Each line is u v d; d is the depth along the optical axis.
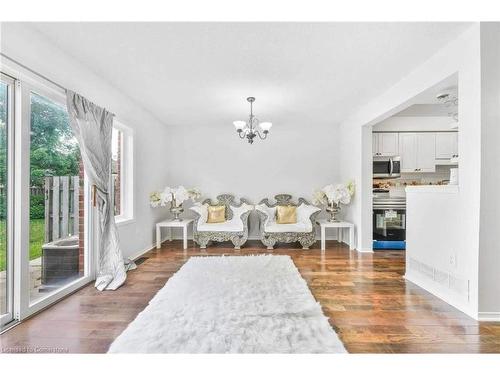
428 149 5.17
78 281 2.82
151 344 1.80
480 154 2.12
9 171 2.12
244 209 5.22
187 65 2.87
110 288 2.81
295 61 2.78
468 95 2.23
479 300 2.15
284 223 5.04
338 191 4.76
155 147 4.96
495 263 2.14
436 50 2.56
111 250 3.12
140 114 4.30
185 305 2.36
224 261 3.78
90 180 2.86
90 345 1.83
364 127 4.48
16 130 2.14
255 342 1.83
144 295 2.67
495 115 2.11
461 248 2.33
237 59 2.74
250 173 5.66
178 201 4.86
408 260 3.13
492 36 2.10
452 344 1.84
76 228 2.94
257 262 3.73
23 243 2.16
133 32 2.27
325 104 4.22
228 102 4.13
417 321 2.15
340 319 2.18
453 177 2.62
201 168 5.68
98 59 2.74
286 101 4.07
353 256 4.18
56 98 2.52
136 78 3.21
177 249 4.66
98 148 2.92
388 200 4.68
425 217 2.84
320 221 5.08
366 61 2.78
